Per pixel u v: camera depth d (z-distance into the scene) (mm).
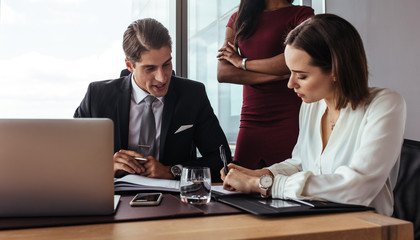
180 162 1908
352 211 981
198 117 2002
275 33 2105
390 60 2730
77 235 775
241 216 935
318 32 1215
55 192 927
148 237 754
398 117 1203
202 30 2947
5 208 922
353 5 2818
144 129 1854
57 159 927
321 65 1213
